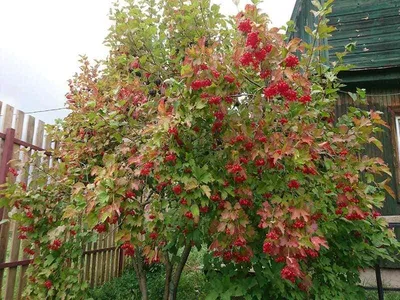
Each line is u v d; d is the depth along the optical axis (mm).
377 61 6145
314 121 3156
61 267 3354
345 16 6473
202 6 3568
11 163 3529
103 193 2264
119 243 2613
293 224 2217
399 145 5629
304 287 2857
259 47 2254
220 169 2666
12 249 3654
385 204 5414
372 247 3156
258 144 2467
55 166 3553
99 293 4449
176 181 2469
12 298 3590
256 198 2783
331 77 3234
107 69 4270
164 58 3795
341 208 2877
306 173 2541
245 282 2898
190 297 4316
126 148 2816
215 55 2475
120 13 3646
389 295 4125
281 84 2246
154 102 3248
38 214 3322
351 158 2863
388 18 6262
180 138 2564
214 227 2547
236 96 2537
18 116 3773
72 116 3998
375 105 5828
